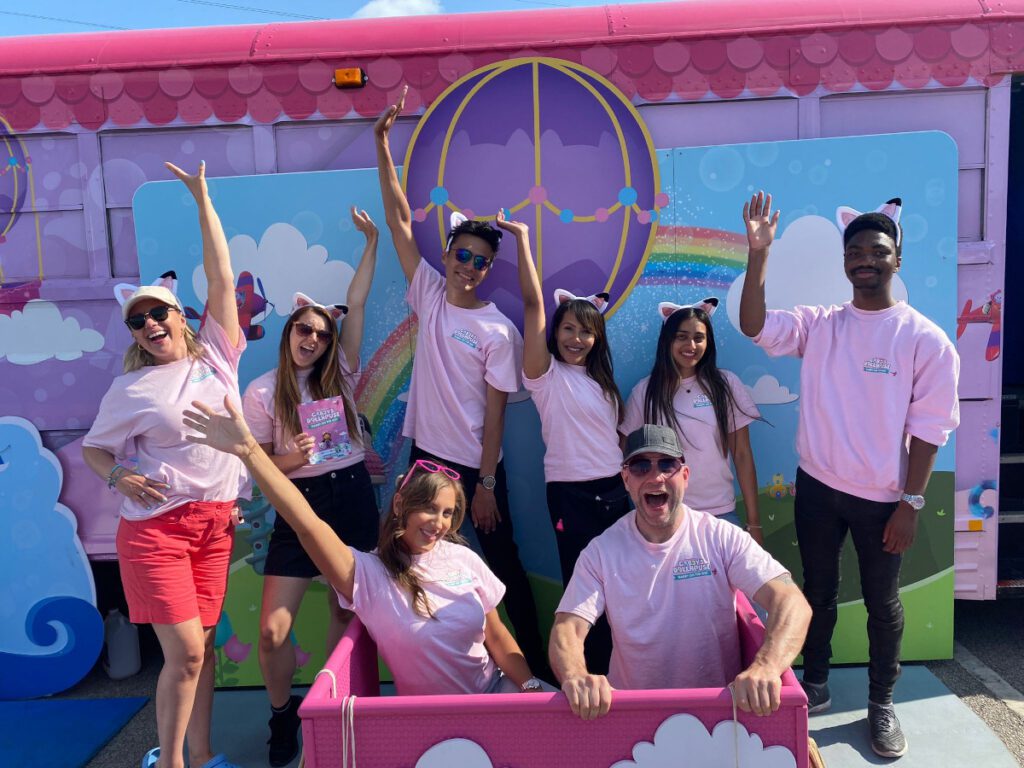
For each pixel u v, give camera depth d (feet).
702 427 9.39
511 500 10.53
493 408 9.51
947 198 9.99
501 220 9.24
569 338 9.31
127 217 10.52
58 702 10.64
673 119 10.19
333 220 10.37
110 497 10.65
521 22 10.25
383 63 10.19
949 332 10.17
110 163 10.43
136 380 8.02
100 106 10.32
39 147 10.43
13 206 10.50
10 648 10.81
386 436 10.59
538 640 10.11
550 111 10.15
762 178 10.12
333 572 7.03
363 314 10.16
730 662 7.00
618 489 9.39
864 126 10.14
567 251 10.31
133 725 10.05
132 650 11.34
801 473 9.12
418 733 5.83
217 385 8.25
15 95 10.35
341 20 10.49
